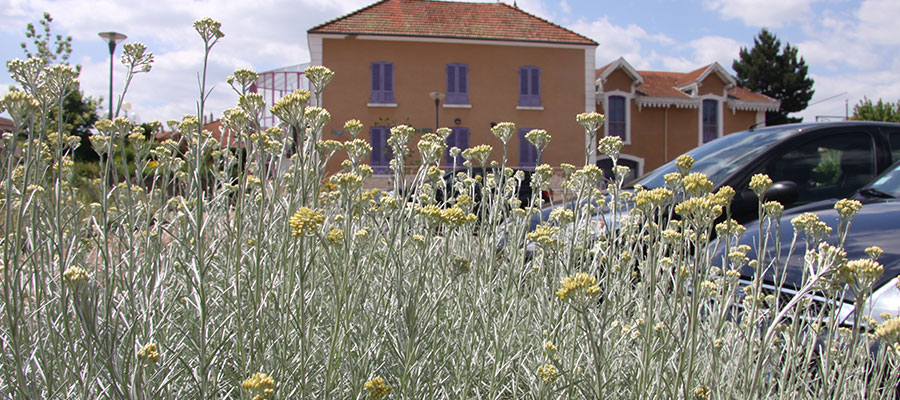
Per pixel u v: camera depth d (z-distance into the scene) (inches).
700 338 81.4
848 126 209.3
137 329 70.9
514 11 1213.1
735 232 90.0
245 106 69.9
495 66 1138.0
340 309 66.1
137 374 56.4
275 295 76.5
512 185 133.8
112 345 56.4
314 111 77.7
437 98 1056.2
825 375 71.5
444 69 1120.2
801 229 75.9
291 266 69.0
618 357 86.9
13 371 71.4
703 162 213.2
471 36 1118.4
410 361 68.4
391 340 75.0
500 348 80.4
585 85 1162.6
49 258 78.7
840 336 88.8
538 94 1148.5
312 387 75.5
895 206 134.8
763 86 2208.4
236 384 71.3
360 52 1091.3
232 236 82.7
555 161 1152.8
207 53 71.8
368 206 90.6
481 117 1132.5
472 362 82.7
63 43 604.4
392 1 1179.9
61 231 66.8
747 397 68.9
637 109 1280.8
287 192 94.6
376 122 1085.8
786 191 181.0
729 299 73.2
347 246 70.1
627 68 1249.4
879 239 114.7
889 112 1676.9
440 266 95.0
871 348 93.4
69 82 72.9
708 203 64.7
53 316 82.0
